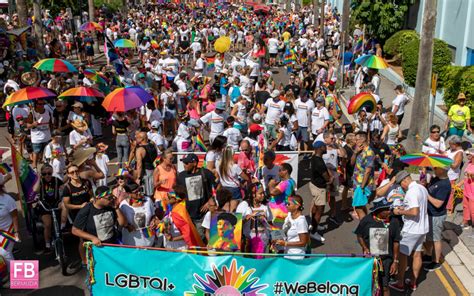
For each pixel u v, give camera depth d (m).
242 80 19.28
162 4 79.81
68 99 14.09
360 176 10.47
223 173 9.79
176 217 8.22
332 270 7.24
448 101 18.77
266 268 7.25
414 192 8.17
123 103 12.60
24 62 21.67
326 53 37.56
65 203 9.27
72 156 9.75
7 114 16.05
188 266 7.31
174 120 16.81
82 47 33.88
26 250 10.10
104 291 7.49
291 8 68.94
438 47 21.84
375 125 14.25
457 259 9.84
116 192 8.70
